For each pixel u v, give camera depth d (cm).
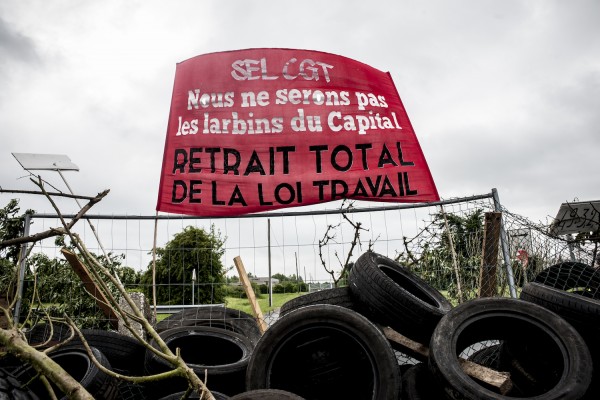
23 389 382
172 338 577
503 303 456
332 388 474
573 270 567
